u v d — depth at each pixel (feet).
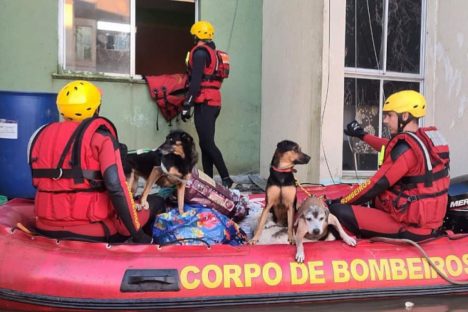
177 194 11.06
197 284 8.79
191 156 10.68
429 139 10.01
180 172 10.46
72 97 9.13
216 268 8.98
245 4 20.77
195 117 16.33
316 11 16.49
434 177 9.94
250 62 21.01
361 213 10.40
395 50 18.31
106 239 9.29
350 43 17.80
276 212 11.03
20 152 14.17
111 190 8.69
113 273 8.56
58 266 8.49
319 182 16.42
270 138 20.11
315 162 16.58
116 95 19.38
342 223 10.53
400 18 18.30
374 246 9.96
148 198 10.94
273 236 11.02
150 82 19.51
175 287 8.68
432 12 18.08
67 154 8.79
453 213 11.39
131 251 8.95
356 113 18.01
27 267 8.43
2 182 14.29
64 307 8.34
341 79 16.53
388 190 10.40
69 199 8.86
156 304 8.59
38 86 18.57
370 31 18.01
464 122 16.66
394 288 9.54
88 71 19.38
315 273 9.29
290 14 18.30
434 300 9.73
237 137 21.03
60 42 18.79
